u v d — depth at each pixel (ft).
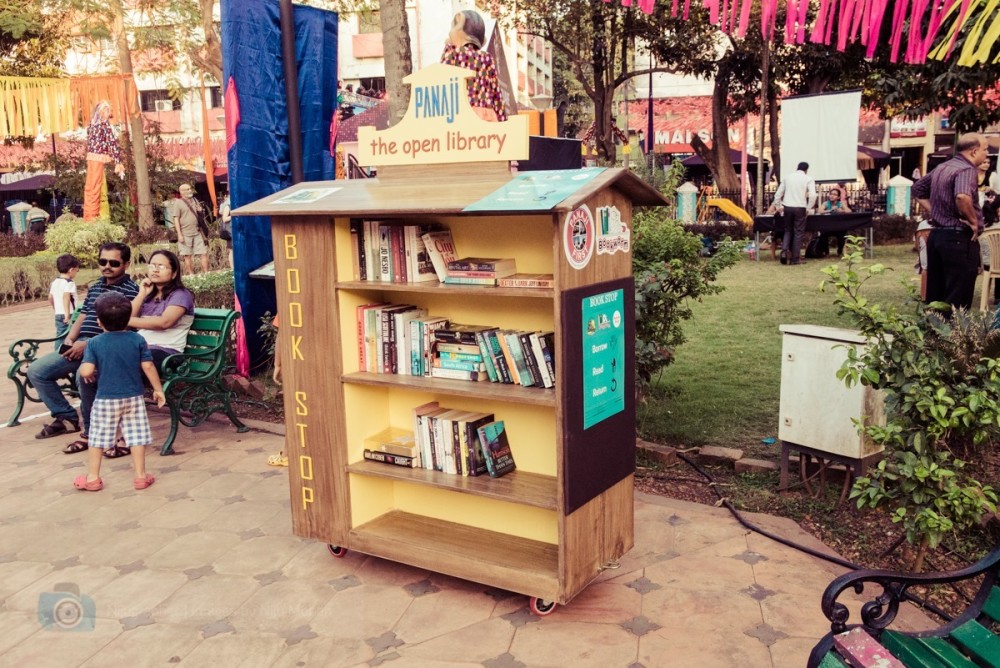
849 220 47.67
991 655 7.89
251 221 24.26
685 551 13.33
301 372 13.26
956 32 10.39
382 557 13.03
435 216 13.06
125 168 73.67
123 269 20.90
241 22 23.41
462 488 12.00
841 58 62.80
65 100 37.09
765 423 19.04
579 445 11.09
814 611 11.43
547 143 14.44
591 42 70.95
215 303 30.30
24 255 59.31
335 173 27.07
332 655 10.84
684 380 22.63
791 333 14.60
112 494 16.78
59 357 21.04
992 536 12.82
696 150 76.07
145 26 46.62
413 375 12.76
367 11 45.21
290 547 14.14
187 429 21.22
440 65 11.70
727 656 10.44
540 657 10.59
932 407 10.60
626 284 11.97
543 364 11.43
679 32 65.57
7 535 14.90
